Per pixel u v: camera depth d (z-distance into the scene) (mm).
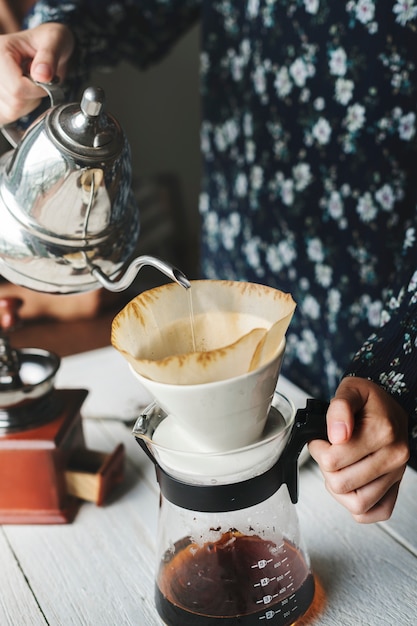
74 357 1204
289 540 662
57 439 824
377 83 987
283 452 629
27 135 697
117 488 893
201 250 1465
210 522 633
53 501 839
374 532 775
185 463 596
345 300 1157
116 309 2039
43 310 1920
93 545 797
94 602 715
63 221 691
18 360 884
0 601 727
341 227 1120
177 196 2643
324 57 1038
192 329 640
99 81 2443
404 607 674
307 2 1030
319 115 1081
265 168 1214
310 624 667
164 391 547
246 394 554
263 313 626
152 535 804
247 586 631
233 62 1204
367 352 720
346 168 1075
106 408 1039
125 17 1169
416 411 679
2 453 822
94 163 668
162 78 2539
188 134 2668
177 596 649
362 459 615
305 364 1282
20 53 869
